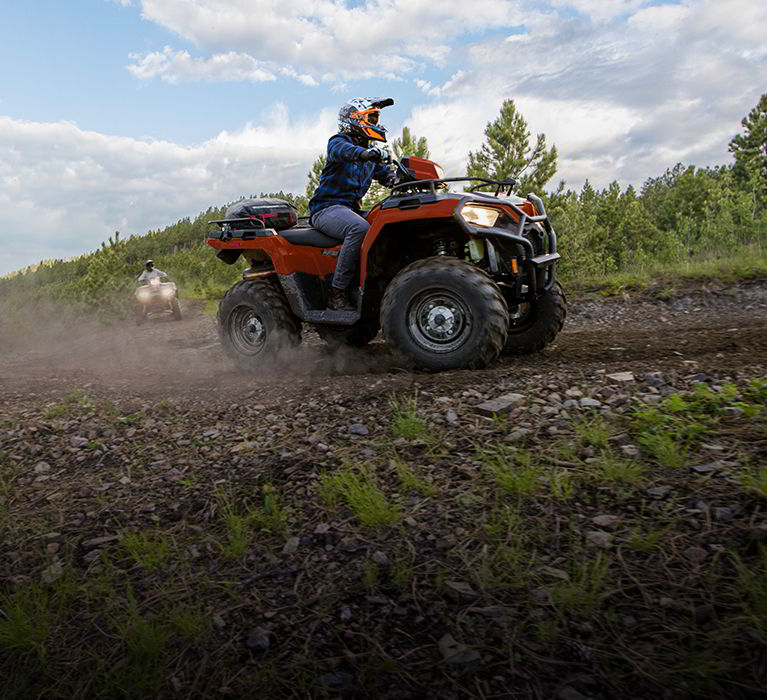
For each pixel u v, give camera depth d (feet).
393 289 12.88
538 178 49.80
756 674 4.00
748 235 38.22
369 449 8.73
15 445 10.90
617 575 5.23
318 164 53.16
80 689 4.63
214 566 6.23
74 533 7.29
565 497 6.56
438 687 4.27
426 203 12.91
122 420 11.78
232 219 16.38
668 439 7.32
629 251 111.34
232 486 8.07
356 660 4.63
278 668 4.64
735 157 115.14
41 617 5.41
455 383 11.37
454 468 7.70
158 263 118.11
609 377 10.48
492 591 5.23
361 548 6.18
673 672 4.11
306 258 15.21
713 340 14.92
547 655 4.44
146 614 5.46
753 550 5.27
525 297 13.73
